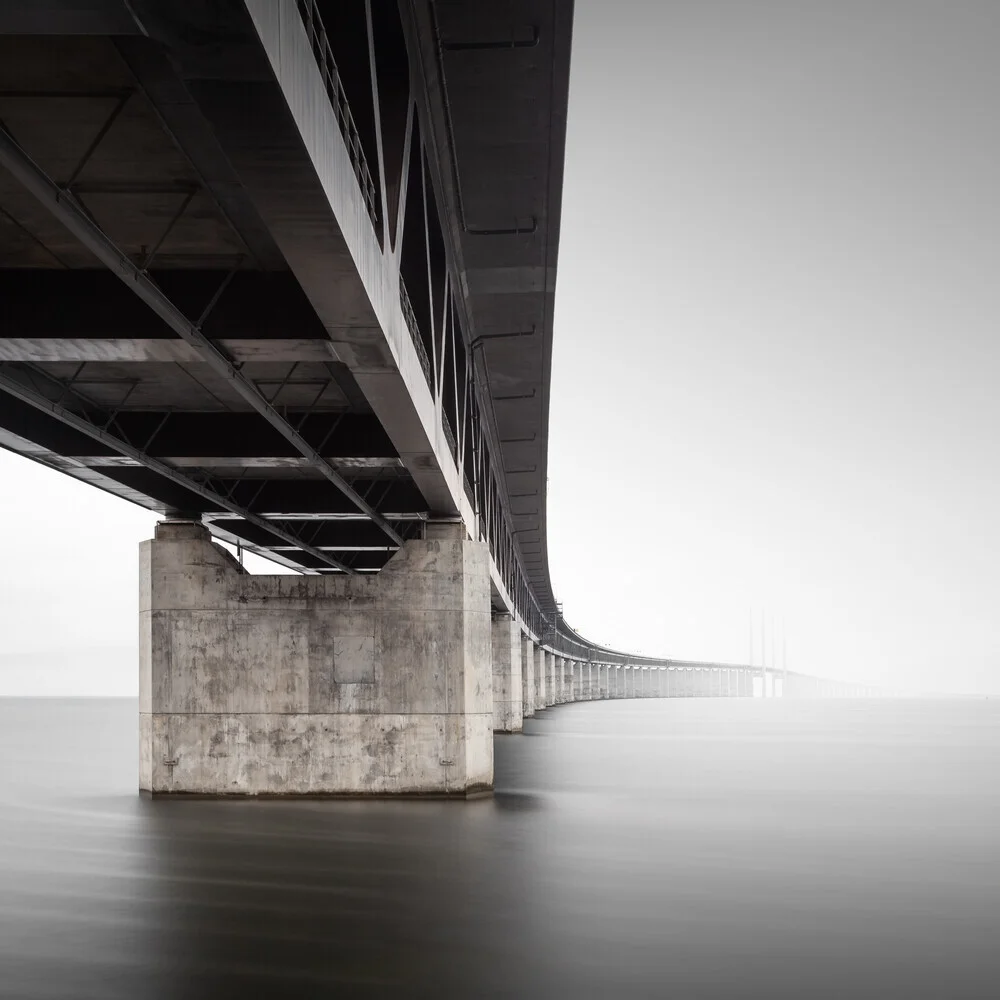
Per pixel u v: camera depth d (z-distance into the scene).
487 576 35.44
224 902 18.73
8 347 19.25
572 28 21.41
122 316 19.02
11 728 96.75
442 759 32.81
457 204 28.33
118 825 27.45
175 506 34.72
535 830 26.81
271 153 11.71
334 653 32.97
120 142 15.04
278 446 29.16
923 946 15.95
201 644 33.31
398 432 24.33
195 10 9.12
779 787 38.88
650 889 19.88
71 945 15.90
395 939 16.25
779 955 15.41
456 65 22.39
